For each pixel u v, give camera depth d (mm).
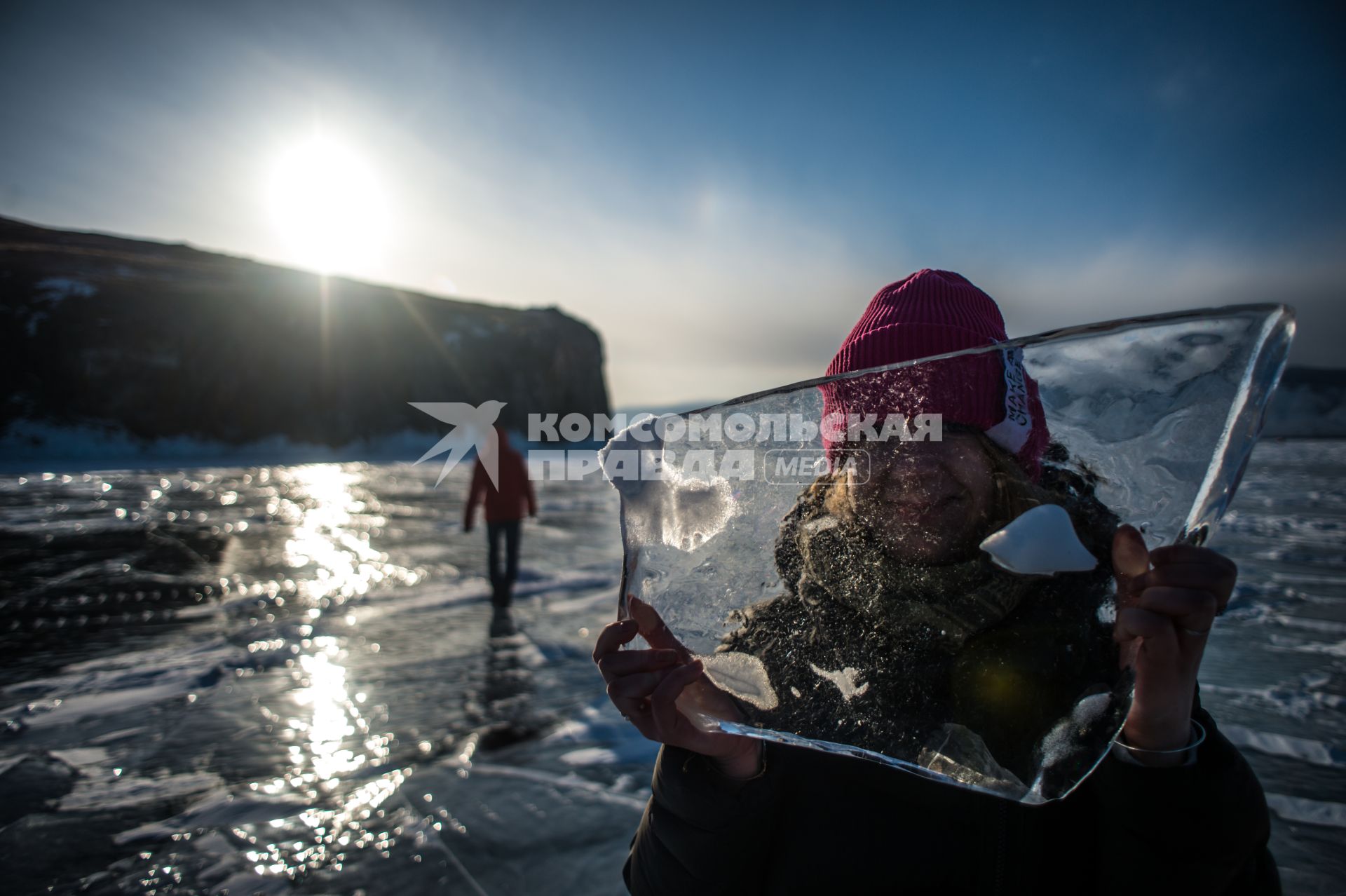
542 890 2104
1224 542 8172
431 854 2291
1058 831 823
